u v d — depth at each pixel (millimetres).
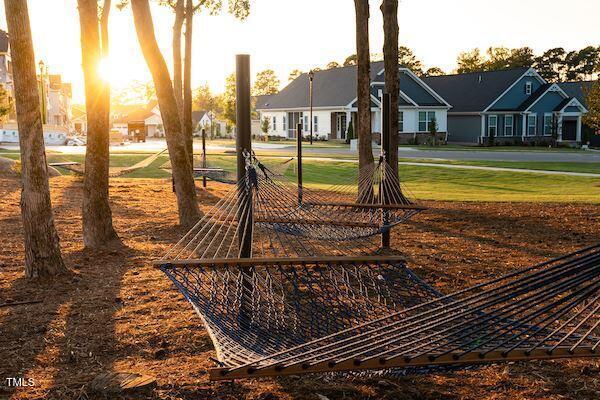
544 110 54062
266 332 4598
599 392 4809
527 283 3615
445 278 8305
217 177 18281
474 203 16406
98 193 10258
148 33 11602
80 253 9797
